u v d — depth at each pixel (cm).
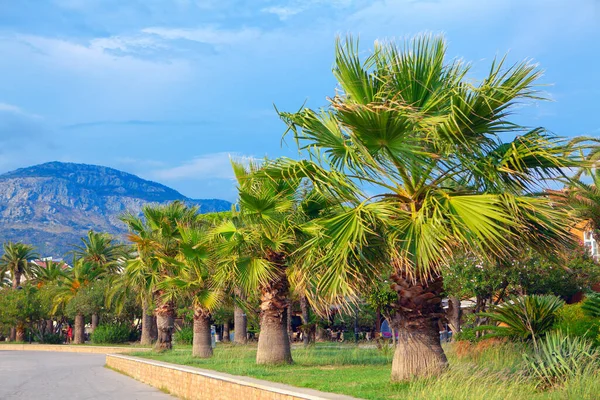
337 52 1288
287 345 2152
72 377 2706
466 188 1359
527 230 1288
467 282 2512
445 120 1216
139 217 3297
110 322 7281
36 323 8419
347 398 1048
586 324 1437
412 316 1338
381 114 1195
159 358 2861
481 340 1720
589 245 2838
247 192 1991
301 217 2011
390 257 1330
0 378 2742
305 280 1495
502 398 1042
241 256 2158
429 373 1295
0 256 9181
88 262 7631
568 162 1233
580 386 1037
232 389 1401
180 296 3136
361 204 1305
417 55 1283
